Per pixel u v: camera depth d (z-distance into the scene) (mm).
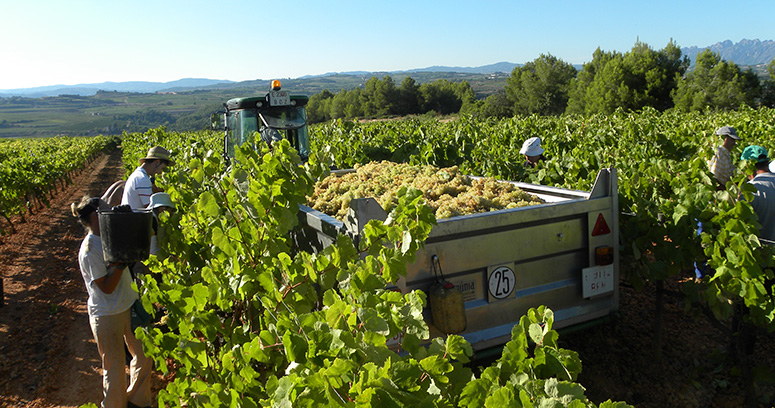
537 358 1838
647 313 5195
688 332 4719
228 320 3277
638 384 4004
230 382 2369
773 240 4367
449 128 18625
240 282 3031
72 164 25906
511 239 3688
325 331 1747
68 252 10188
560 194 4465
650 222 4434
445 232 3408
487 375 1741
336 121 15055
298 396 1552
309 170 4105
